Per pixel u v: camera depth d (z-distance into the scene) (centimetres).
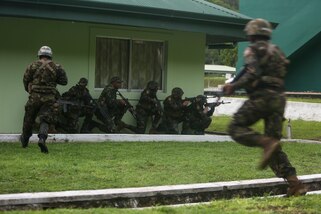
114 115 1336
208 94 1761
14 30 1289
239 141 633
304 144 1348
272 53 640
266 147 617
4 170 806
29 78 978
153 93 1388
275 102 638
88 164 891
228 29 1473
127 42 1464
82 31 1377
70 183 736
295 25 2772
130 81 1466
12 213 563
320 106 2336
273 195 765
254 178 826
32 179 755
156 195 687
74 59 1367
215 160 992
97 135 1235
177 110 1414
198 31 1421
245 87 641
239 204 662
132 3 1321
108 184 739
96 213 579
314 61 2834
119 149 1094
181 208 630
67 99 1270
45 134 979
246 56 638
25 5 1181
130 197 669
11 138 1158
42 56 985
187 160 977
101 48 1431
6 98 1286
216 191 731
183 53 1523
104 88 1351
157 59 1512
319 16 2695
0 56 1276
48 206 624
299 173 898
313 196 722
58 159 930
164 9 1338
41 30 1322
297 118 2405
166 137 1313
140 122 1377
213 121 2191
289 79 2931
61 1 1207
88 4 1238
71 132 1273
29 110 987
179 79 1520
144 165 905
